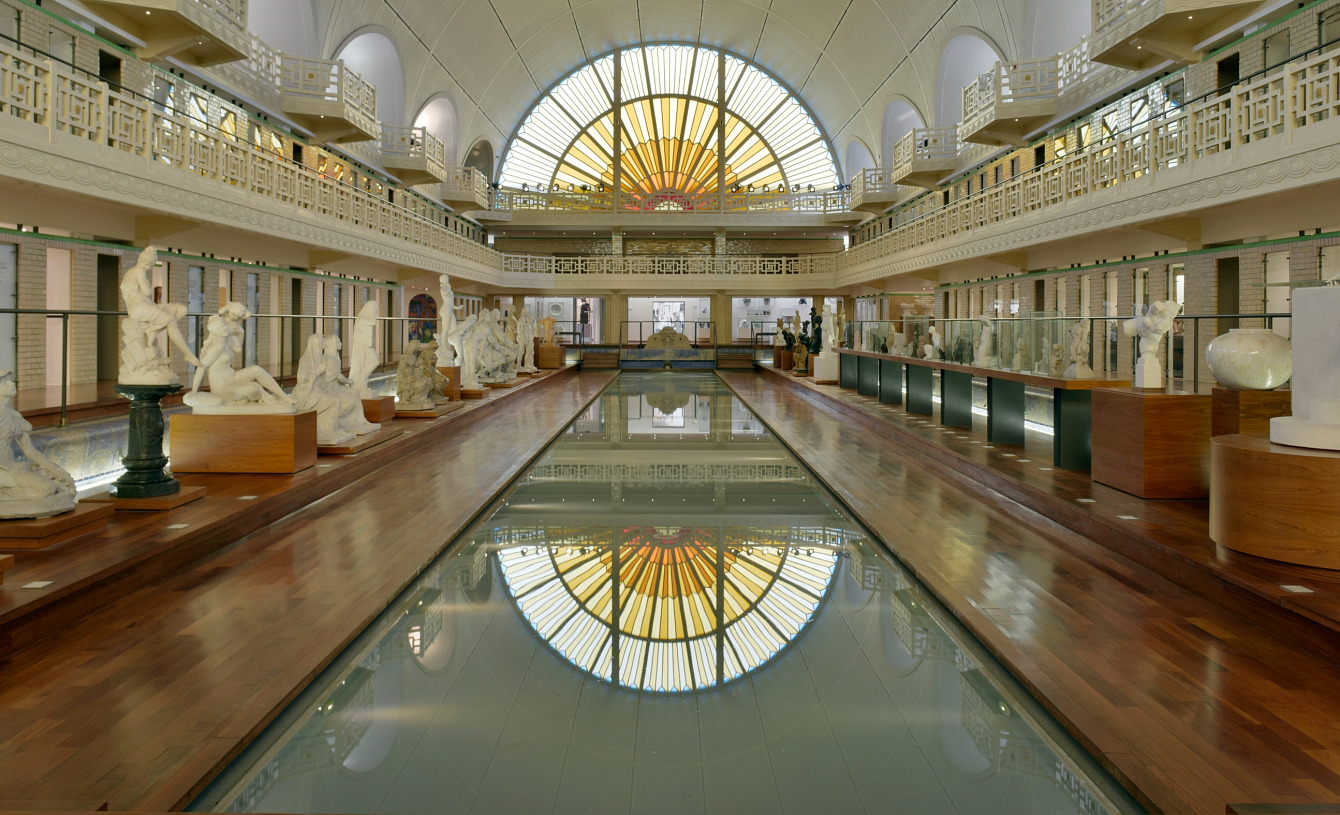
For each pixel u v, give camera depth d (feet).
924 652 15.79
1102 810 10.29
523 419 53.88
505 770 11.40
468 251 103.09
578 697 13.88
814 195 134.82
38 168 31.37
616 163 132.46
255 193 49.29
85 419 30.73
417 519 25.18
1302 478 15.74
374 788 10.84
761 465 37.96
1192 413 24.04
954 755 11.78
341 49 77.51
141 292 22.79
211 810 10.19
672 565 21.66
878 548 23.39
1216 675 13.50
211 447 28.07
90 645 14.78
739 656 15.67
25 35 41.52
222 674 13.55
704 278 125.18
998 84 67.51
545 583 20.08
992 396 37.76
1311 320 16.52
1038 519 25.13
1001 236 61.52
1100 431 26.71
